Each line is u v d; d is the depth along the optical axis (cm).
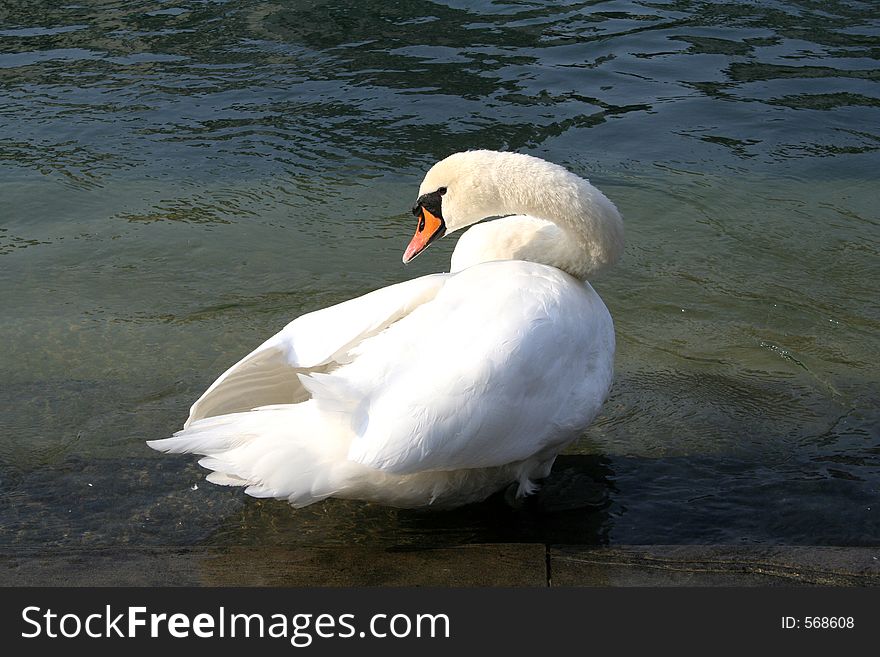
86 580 406
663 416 589
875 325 704
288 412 441
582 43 1291
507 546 429
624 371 642
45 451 544
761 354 665
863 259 797
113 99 1118
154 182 934
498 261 502
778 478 528
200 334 687
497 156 573
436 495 464
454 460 432
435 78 1171
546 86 1155
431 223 594
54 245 822
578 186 542
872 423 584
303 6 1425
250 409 492
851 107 1101
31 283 761
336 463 434
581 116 1077
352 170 955
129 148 1001
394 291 470
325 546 457
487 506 504
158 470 529
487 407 432
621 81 1173
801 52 1263
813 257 801
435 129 1037
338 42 1285
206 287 757
